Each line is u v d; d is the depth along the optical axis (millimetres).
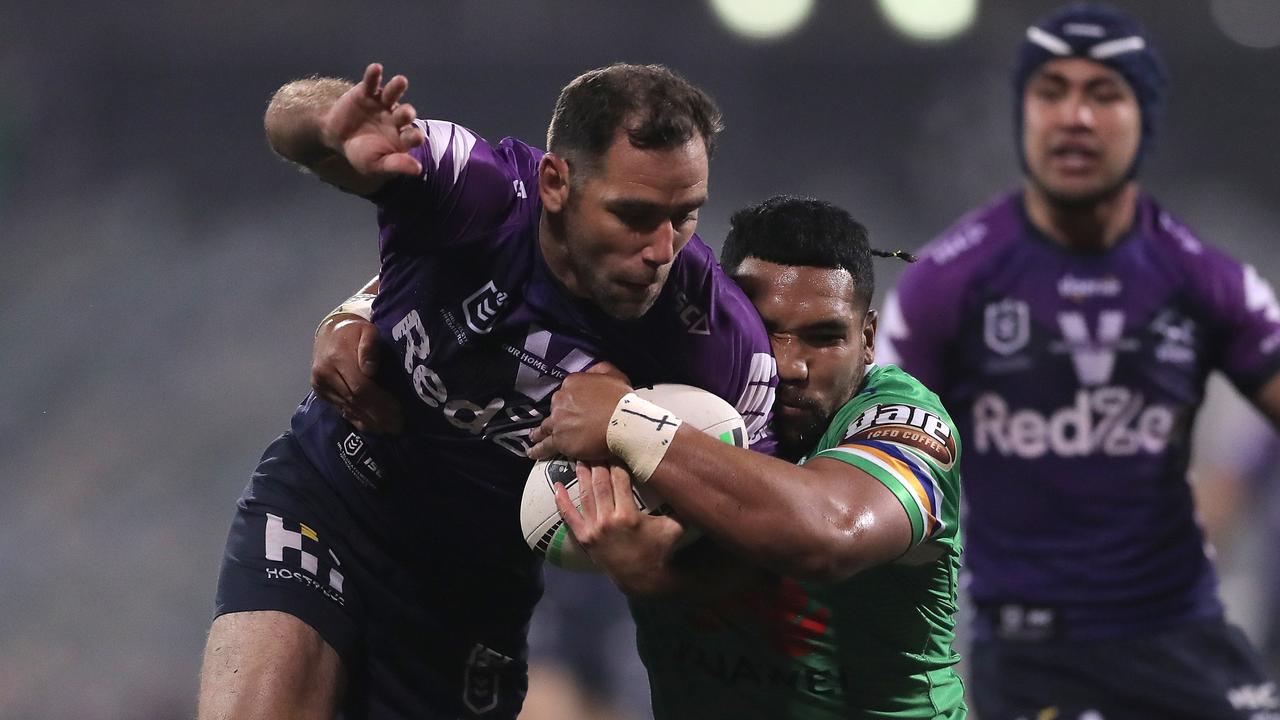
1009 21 63125
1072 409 19953
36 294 61344
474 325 12484
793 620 13117
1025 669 20078
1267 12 62156
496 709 15469
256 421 59469
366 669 14609
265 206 64562
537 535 12508
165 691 49406
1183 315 19969
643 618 13828
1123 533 19828
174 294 61938
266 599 13930
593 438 11906
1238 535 33781
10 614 51688
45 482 56688
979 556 20578
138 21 61875
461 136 12062
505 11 62219
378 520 14422
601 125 11281
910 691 13633
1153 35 64188
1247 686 19781
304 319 61906
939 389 20594
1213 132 66250
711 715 13773
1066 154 19516
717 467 11602
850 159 66500
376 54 64312
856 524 11820
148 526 55688
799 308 12914
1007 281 20078
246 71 64688
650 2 62188
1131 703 19688
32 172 63594
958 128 65812
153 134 64438
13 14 61062
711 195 66750
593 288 11789
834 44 64250
